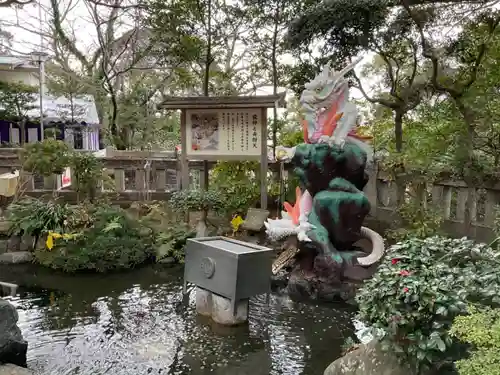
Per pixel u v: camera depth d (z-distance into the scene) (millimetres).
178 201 7996
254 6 10242
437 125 7723
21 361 4051
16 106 16891
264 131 8492
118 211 7805
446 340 2725
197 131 8742
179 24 10117
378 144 9469
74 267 6984
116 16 12070
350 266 5730
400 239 7129
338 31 8680
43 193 9352
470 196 6816
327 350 4391
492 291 2707
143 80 15023
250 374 3938
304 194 6414
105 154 11508
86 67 14500
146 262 7566
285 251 6250
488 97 6816
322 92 6121
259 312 5320
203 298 5285
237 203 9219
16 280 6621
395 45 8953
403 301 2887
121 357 4258
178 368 4051
